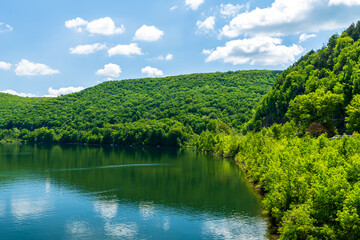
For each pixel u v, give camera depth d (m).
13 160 153.00
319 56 194.00
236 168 126.56
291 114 130.62
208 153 197.25
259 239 51.12
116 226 58.78
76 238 52.97
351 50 155.50
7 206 71.62
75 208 70.44
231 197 78.56
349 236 35.00
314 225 39.94
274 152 70.19
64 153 192.88
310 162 49.59
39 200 77.00
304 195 45.09
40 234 54.81
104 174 113.94
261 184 77.31
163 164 140.38
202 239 51.97
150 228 57.72
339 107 118.38
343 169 41.28
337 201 37.62
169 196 80.94
